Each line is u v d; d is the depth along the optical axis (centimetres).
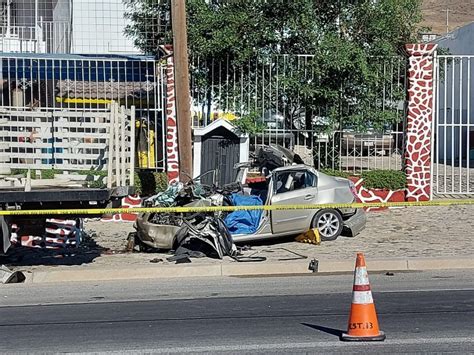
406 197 1888
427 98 1878
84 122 1198
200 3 2002
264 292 1116
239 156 1864
